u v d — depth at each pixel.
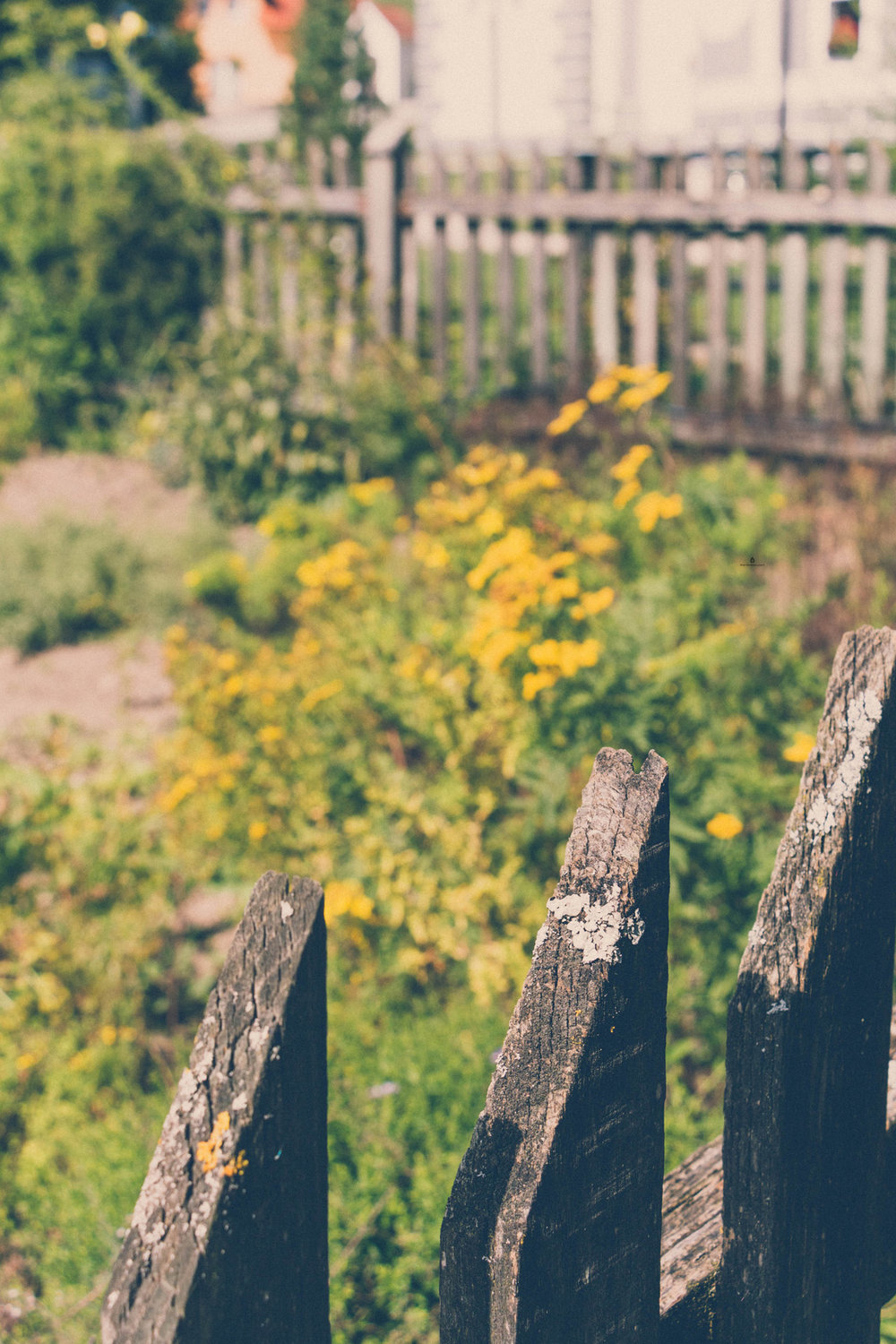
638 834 0.97
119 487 7.19
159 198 7.71
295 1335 0.94
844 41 10.30
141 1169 2.42
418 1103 2.44
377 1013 2.90
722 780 2.71
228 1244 0.87
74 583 5.61
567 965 0.95
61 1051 2.93
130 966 3.15
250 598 5.33
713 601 3.41
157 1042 3.12
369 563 4.04
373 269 6.98
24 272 7.93
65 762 3.84
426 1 13.88
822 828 1.07
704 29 11.91
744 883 2.62
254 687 3.54
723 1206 1.12
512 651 2.82
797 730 2.95
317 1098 0.92
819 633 3.71
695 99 12.13
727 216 6.03
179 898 3.39
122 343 8.02
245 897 3.54
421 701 3.19
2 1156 2.78
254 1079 0.87
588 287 6.70
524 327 8.20
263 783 3.38
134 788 3.98
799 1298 1.14
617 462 5.62
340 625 3.74
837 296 5.85
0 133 8.30
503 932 2.98
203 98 18.48
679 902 2.60
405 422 6.50
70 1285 2.28
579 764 2.88
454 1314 0.96
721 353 6.17
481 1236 0.92
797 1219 1.11
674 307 6.27
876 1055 1.16
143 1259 0.86
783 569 4.44
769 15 11.37
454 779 3.03
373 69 17.61
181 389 7.18
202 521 6.36
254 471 6.91
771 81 11.49
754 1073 1.07
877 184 5.75
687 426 6.13
